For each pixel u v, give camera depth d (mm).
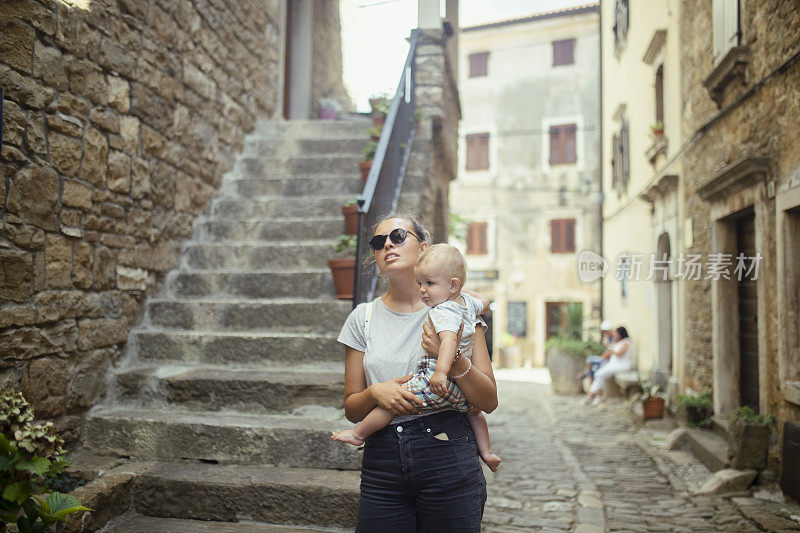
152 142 4211
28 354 2926
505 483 4836
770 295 4566
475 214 19766
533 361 19031
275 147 6062
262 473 2963
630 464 5543
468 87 20156
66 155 3234
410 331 1887
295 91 8930
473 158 19953
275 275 4465
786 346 4234
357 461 3018
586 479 4953
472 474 1815
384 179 4270
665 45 7844
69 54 3277
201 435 3160
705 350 6293
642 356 9570
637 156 9625
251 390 3428
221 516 2836
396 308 1961
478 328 1926
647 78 8891
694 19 6555
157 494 2889
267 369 3764
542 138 19406
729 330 5758
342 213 4984
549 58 19484
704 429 5973
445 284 1790
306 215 5266
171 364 3875
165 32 4391
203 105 5086
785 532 3541
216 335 3854
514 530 3666
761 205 4645
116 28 3742
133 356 3904
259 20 6453
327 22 10156
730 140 5379
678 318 7379
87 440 3289
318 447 3059
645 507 4195
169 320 4164
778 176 4383
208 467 3059
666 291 8359
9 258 2807
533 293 19141
